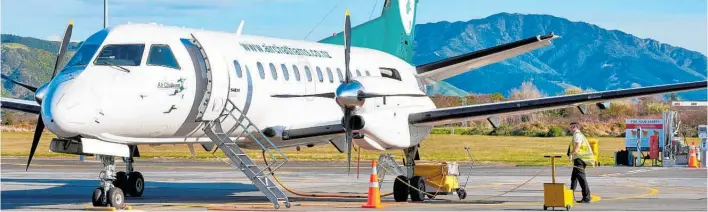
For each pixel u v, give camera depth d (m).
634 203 24.86
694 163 45.47
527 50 27.44
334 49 29.30
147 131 22.52
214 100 23.64
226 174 38.66
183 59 23.09
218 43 24.55
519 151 59.81
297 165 46.66
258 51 25.75
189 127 23.56
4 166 43.84
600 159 52.94
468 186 32.44
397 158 53.00
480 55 28.27
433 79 30.64
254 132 25.47
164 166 44.75
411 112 25.36
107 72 21.64
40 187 31.39
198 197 27.44
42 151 57.84
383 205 24.14
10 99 26.20
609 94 24.22
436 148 61.72
